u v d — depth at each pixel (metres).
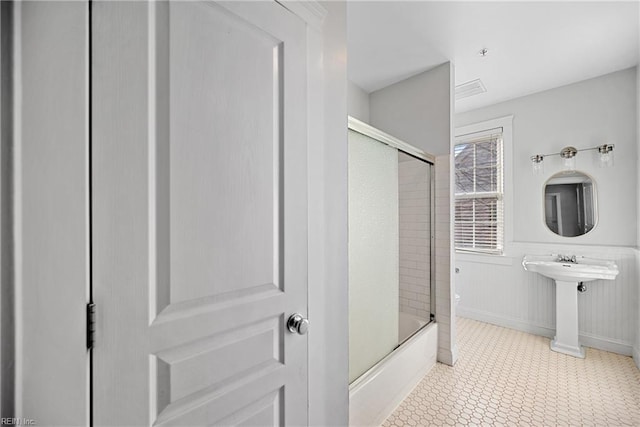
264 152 0.89
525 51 2.26
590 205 2.67
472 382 2.12
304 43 1.03
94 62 0.58
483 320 3.30
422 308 2.39
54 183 0.54
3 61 0.50
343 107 1.25
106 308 0.59
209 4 0.76
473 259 3.37
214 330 0.76
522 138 3.04
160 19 0.67
